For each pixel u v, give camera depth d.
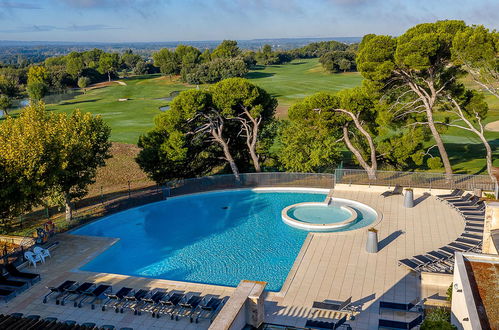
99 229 29.36
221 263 23.56
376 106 36.50
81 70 158.12
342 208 31.23
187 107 35.59
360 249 23.61
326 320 17.00
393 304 17.09
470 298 12.27
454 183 32.78
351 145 38.50
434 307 17.02
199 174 41.19
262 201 34.06
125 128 70.25
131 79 169.50
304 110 37.03
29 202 26.00
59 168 26.02
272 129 41.69
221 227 29.06
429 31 32.84
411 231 25.92
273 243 26.08
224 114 38.19
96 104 104.56
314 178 36.19
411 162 47.41
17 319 15.44
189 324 17.06
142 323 17.22
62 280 21.12
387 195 32.31
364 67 33.84
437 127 39.84
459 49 30.00
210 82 142.75
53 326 14.98
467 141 55.19
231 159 39.09
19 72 160.25
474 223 25.44
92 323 16.56
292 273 21.06
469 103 36.03
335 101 36.38
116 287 20.31
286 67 188.25
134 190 40.34
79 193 31.09
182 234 28.05
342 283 19.94
